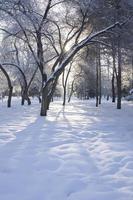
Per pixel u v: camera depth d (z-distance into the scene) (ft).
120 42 63.72
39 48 65.57
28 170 22.33
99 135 38.11
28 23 64.39
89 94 294.05
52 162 24.26
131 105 119.14
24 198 17.44
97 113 77.20
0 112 74.79
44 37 74.59
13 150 27.96
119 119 60.75
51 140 33.30
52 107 105.91
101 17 65.21
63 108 99.35
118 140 34.71
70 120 56.34
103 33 61.57
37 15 64.08
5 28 71.51
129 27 62.28
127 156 26.30
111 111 85.56
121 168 23.07
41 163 23.91
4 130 40.09
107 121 56.13
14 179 20.48
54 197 17.65
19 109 86.79
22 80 122.83
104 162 24.54
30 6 61.87
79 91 273.33
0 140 32.58
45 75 65.67
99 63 113.80
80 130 42.34
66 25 77.10
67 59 63.57
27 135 36.40
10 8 60.85
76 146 30.35
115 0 63.16
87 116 66.90
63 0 65.16
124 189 18.90
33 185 19.43
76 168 22.93
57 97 333.21
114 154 27.04
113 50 64.85
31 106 104.22
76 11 70.79
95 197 17.65
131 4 61.82
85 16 65.57
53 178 20.68
